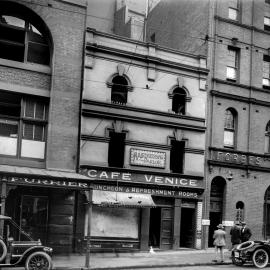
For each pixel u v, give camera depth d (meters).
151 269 18.30
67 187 18.53
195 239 24.92
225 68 27.23
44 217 21.53
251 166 27.08
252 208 27.03
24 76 21.62
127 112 23.56
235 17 28.47
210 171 25.72
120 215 23.19
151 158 24.08
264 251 19.28
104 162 22.77
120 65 23.69
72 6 22.78
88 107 22.59
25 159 21.56
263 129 28.12
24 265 15.81
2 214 17.28
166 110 24.78
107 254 22.09
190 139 25.31
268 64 29.25
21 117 21.58
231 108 27.17
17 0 21.48
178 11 30.92
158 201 24.39
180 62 25.58
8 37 21.86
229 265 19.88
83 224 22.16
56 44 22.23
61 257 20.52
